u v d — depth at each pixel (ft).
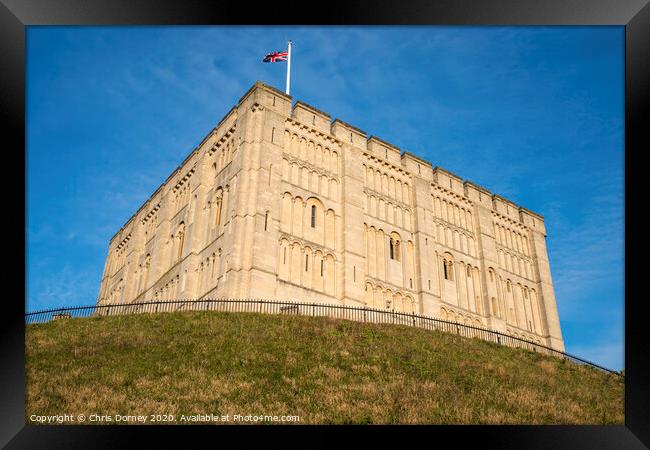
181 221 187.83
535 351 146.82
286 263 153.28
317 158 175.42
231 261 145.89
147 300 187.83
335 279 161.79
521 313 205.05
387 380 92.84
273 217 154.81
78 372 87.81
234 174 163.32
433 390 88.84
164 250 192.13
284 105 173.88
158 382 84.79
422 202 193.36
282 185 162.20
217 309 139.44
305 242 160.04
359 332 123.03
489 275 201.16
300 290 151.84
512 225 220.84
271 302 134.92
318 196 169.68
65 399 76.38
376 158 189.37
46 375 85.87
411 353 111.96
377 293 168.25
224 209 163.53
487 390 93.15
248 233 150.61
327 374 92.48
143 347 102.27
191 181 190.49
